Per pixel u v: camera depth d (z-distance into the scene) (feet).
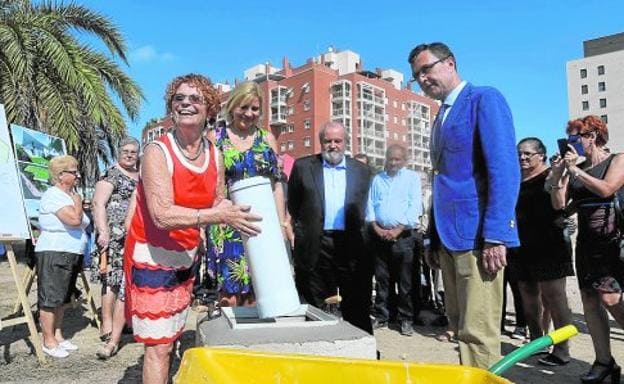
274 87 301.63
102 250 17.49
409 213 19.45
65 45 41.73
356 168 13.71
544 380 13.71
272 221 8.02
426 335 19.43
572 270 14.88
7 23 40.63
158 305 7.93
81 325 20.63
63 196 16.07
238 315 8.59
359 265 13.37
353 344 7.13
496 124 8.52
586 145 12.64
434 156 9.57
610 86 384.47
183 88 7.79
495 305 8.79
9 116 39.86
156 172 7.50
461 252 8.90
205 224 7.39
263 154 11.36
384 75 365.40
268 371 5.67
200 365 5.40
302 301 13.42
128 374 14.33
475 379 5.35
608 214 12.07
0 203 15.93
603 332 13.04
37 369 14.75
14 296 27.63
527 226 14.85
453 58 9.39
